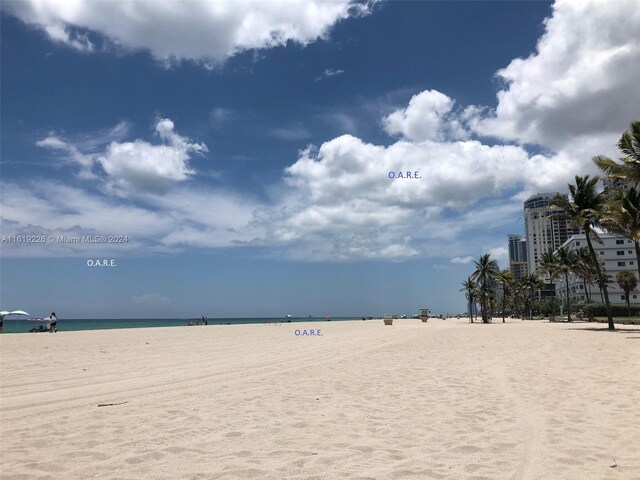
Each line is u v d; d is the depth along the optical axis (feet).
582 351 57.31
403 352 58.13
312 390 31.14
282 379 36.19
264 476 15.14
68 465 16.37
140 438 19.63
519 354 53.88
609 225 111.55
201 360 50.96
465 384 32.99
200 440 19.31
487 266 262.06
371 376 37.47
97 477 15.19
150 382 34.99
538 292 415.44
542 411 23.95
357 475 15.02
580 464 15.78
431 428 20.98
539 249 479.82
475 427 21.03
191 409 25.25
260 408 25.49
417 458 16.71
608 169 96.89
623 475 14.67
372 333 112.78
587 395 28.17
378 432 20.40
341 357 53.16
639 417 22.29
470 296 287.69
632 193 105.19
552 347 63.36
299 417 23.35
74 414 24.31
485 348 62.49
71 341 78.89
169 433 20.39
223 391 30.94
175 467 16.08
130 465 16.31
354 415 23.71
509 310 475.31
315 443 18.80
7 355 54.85
